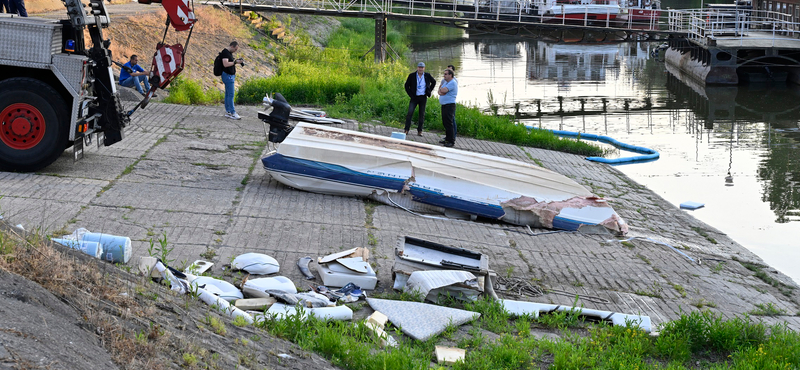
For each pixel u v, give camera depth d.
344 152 9.48
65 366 3.12
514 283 7.16
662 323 6.43
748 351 5.92
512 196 9.53
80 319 3.85
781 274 8.95
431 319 5.91
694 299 7.48
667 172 15.13
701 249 9.63
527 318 6.39
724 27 37.06
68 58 8.46
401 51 37.28
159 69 9.89
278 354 4.68
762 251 10.22
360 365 4.92
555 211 9.49
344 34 40.53
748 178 14.72
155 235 7.07
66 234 6.59
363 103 17.25
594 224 9.55
